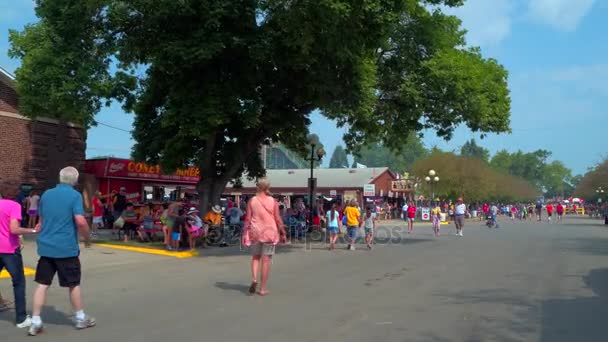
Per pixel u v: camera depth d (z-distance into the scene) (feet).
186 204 63.72
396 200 215.31
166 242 58.34
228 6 52.47
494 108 73.46
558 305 29.94
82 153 86.43
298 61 53.78
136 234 71.77
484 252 60.34
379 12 52.21
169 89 61.16
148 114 69.05
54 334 23.54
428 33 70.08
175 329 24.35
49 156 81.35
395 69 70.59
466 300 31.24
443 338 22.90
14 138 77.05
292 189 189.06
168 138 67.41
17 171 77.15
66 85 56.44
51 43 57.98
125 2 53.88
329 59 55.77
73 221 23.93
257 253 33.22
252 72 57.98
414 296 32.42
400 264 48.70
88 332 23.89
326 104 59.11
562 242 76.38
